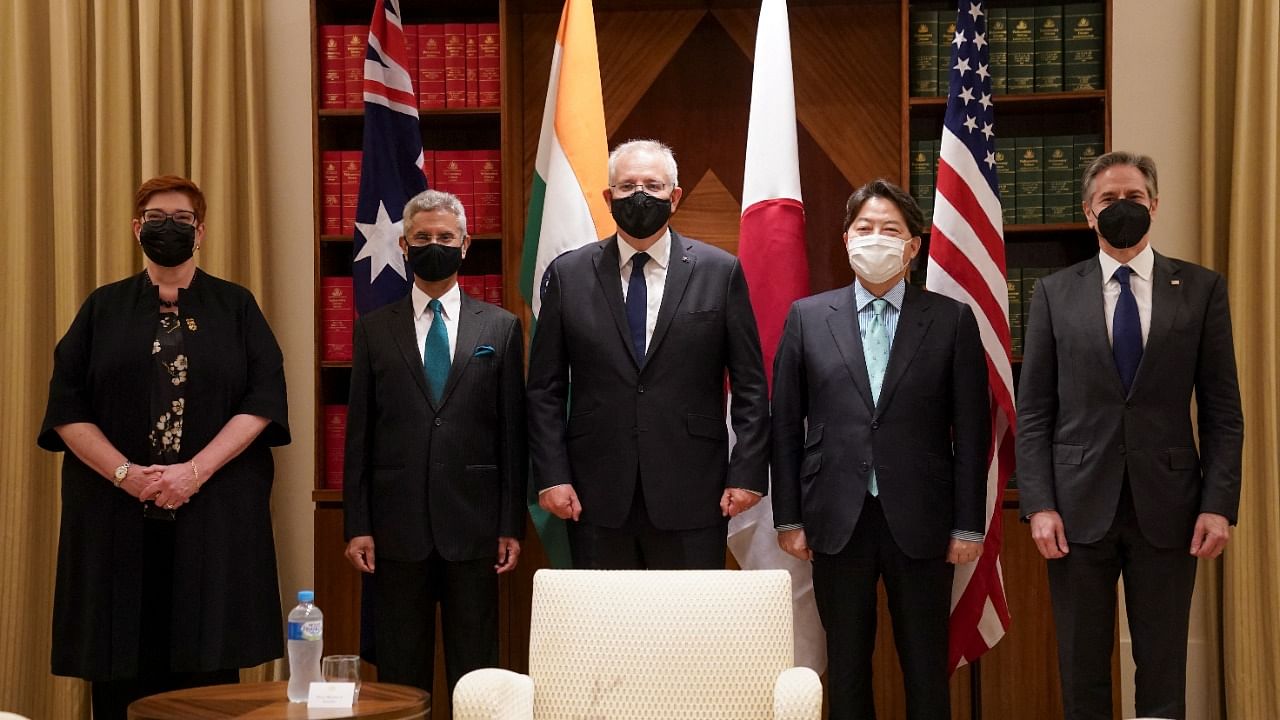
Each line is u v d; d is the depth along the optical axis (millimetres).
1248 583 4125
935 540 3205
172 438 3238
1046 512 3184
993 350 3766
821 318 3377
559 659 2562
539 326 3381
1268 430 4098
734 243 4531
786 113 3930
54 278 4508
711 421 3256
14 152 4438
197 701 2607
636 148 3295
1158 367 3135
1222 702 4246
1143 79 4488
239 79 4578
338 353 4258
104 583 3156
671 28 4570
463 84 4297
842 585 3248
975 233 3801
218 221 4465
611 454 3227
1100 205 3195
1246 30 4184
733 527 3824
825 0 4469
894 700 4027
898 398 3250
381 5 4074
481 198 4281
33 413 4430
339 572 4188
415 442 3344
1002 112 4348
